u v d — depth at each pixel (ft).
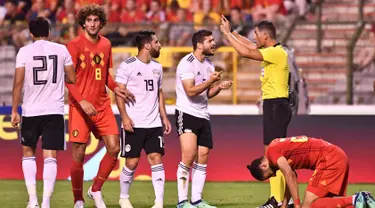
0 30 161.58
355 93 163.73
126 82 83.41
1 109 119.65
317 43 173.58
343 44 173.58
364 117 116.57
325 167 74.90
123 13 176.96
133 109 83.56
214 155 117.60
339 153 75.20
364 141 116.67
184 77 83.20
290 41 173.27
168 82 156.76
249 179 117.29
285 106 84.74
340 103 171.42
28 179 80.48
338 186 74.95
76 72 83.05
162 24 160.66
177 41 162.71
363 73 163.73
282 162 73.46
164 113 86.02
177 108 84.64
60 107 79.87
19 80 79.05
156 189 83.71
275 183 83.97
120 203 85.66
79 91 81.87
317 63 172.96
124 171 84.74
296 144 75.00
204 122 84.79
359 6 175.32
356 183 116.06
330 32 175.11
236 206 90.43
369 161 116.47
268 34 85.20
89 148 116.78
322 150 75.10
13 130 119.55
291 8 177.78
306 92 138.10
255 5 177.47
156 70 84.17
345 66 171.73
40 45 79.36
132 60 83.66
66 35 160.66
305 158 75.20
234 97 161.89
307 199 75.36
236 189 107.34
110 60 85.20
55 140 79.41
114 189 106.22
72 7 177.47
